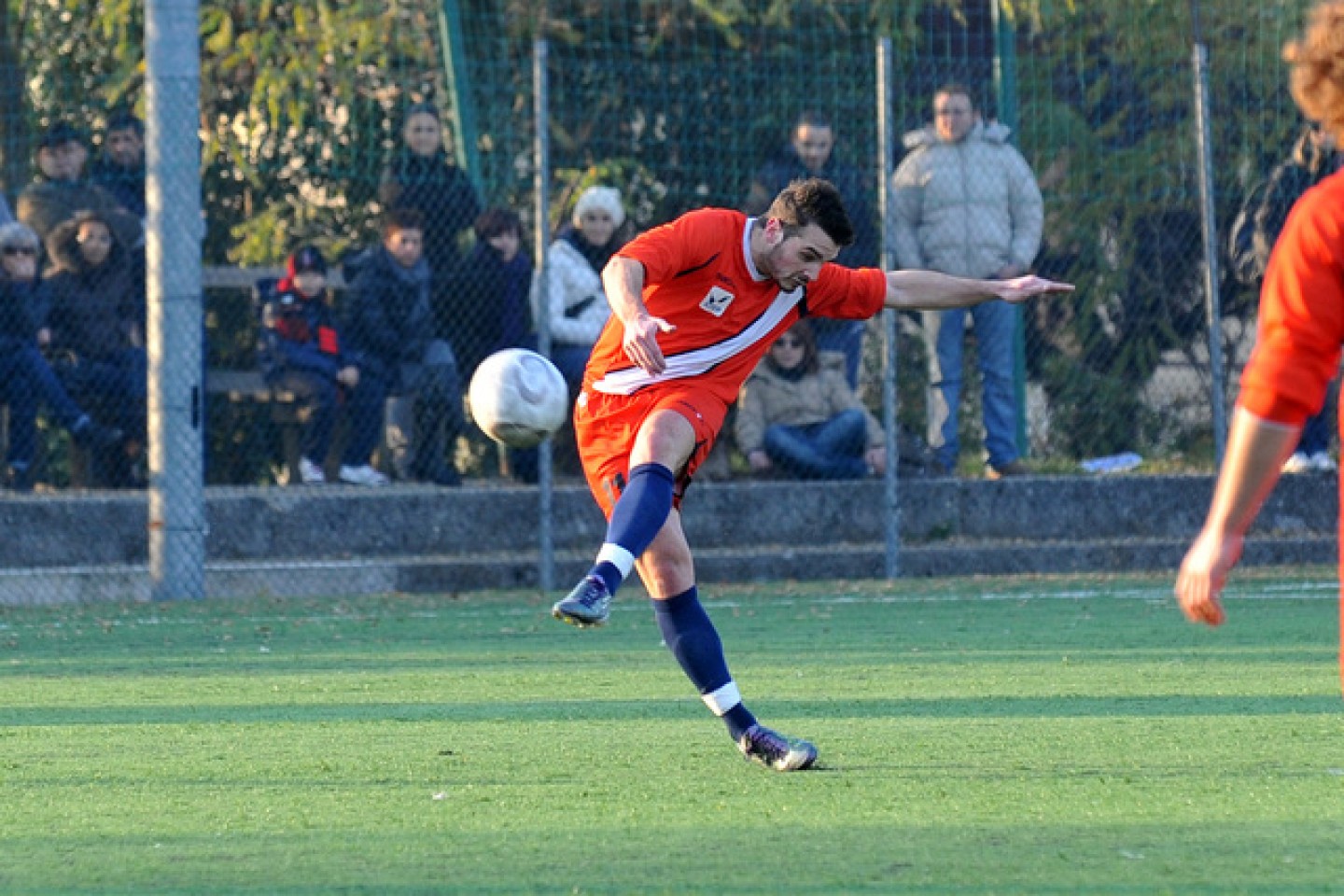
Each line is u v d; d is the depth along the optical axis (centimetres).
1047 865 1236
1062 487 4266
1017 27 4609
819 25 4672
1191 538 4297
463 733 1973
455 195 4141
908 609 3462
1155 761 1716
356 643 3002
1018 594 3719
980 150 4125
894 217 4144
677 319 1738
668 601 1731
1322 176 4275
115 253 4009
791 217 1720
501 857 1287
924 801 1502
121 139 4156
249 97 4781
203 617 3428
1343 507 1069
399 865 1262
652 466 1673
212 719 2120
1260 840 1320
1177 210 4541
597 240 4088
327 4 4722
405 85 4712
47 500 3884
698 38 4753
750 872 1225
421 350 4053
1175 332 4578
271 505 3975
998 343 4212
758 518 4153
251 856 1303
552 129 4694
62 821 1455
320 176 4756
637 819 1433
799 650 2822
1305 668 2519
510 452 4444
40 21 4591
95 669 2666
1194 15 4388
